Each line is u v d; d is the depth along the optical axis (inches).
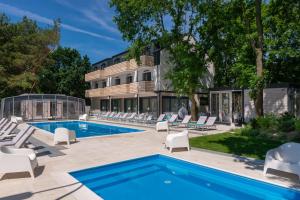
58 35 1649.9
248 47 880.3
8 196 237.3
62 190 252.4
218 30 831.1
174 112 1188.5
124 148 468.1
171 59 887.7
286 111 764.6
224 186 294.2
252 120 660.7
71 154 417.7
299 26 842.8
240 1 730.2
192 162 356.5
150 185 299.1
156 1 791.1
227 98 971.9
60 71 1831.9
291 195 249.9
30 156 325.1
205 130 741.9
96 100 1802.4
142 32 895.7
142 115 1060.5
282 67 1010.1
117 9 885.8
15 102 1148.5
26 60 1501.0
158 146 487.5
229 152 415.2
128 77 1432.1
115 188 290.5
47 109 1262.3
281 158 307.7
